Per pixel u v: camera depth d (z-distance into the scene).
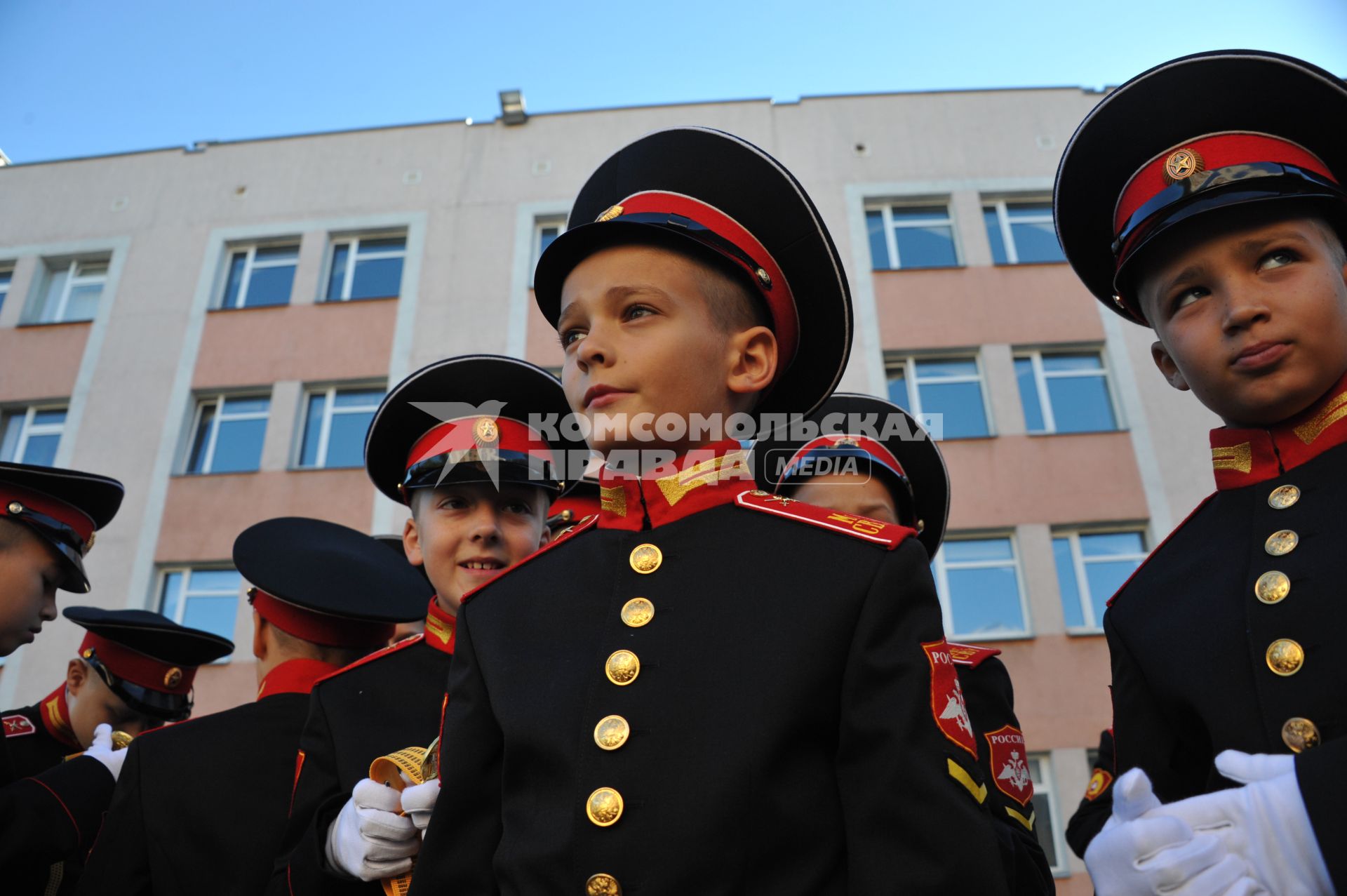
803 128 14.43
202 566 12.31
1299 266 1.46
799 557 1.55
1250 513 1.55
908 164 14.10
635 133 14.75
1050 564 11.63
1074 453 12.18
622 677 1.46
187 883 2.35
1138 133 1.73
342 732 2.30
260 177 14.94
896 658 1.42
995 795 2.08
